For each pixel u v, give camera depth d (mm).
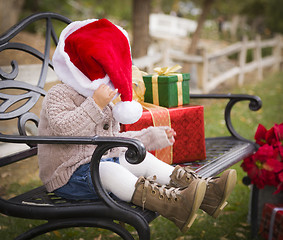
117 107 1549
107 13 12891
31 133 2305
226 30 21031
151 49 9961
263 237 2395
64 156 1578
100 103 1485
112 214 1416
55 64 1529
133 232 2482
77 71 1466
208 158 2143
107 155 1699
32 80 2461
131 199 1507
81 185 1542
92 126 1503
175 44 11758
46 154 1615
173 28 16484
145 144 1749
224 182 1568
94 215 1432
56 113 1500
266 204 2354
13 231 2441
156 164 1716
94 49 1438
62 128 1469
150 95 2141
